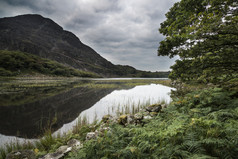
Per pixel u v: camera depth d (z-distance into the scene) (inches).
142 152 115.9
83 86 1439.5
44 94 855.7
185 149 103.0
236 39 136.4
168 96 764.0
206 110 168.2
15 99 693.9
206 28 141.6
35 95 815.7
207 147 99.3
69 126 334.6
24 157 164.1
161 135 118.0
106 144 141.9
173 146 106.3
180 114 175.3
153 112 285.9
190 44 156.0
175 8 276.2
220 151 89.8
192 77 182.4
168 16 295.7
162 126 151.8
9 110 494.9
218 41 140.7
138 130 147.5
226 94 192.1
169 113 215.0
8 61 4055.1
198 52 153.4
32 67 4468.5
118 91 1022.4
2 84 1514.5
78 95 824.9
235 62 152.6
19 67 4119.1
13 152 165.5
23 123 362.9
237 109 135.8
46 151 203.8
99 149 135.7
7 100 669.9
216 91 216.7
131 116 268.5
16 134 293.7
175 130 112.6
